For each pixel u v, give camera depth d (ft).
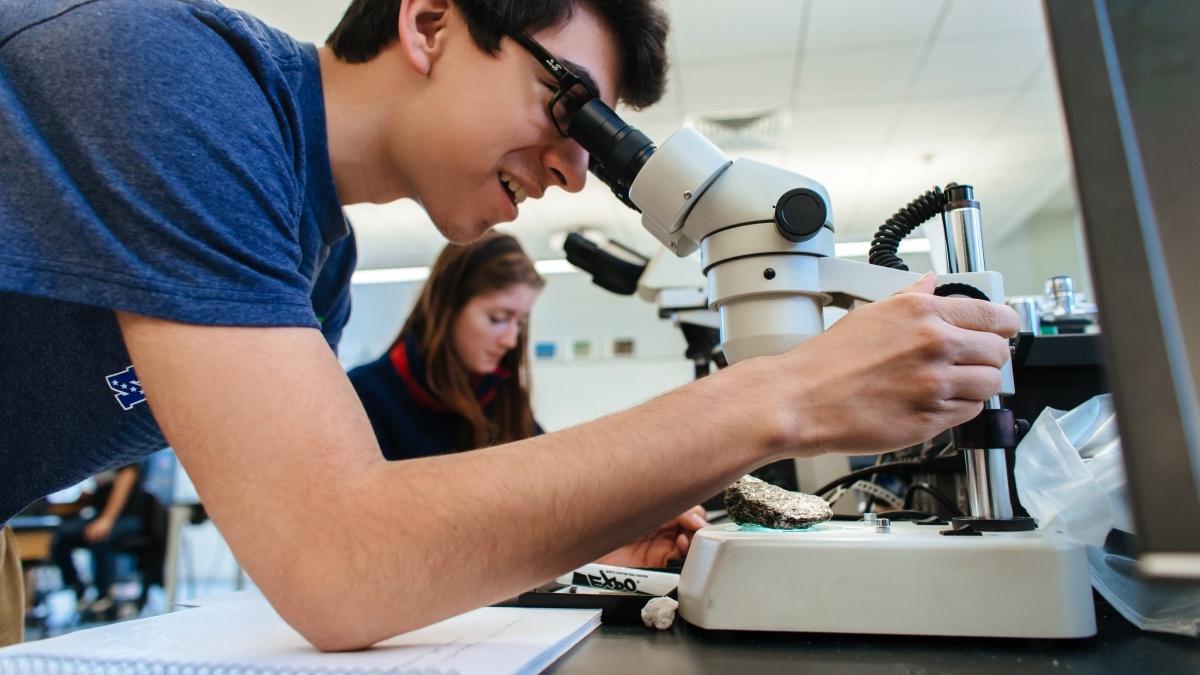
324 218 2.25
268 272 1.59
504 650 1.45
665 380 17.84
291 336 1.53
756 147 12.01
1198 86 1.12
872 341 1.62
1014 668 1.41
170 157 1.53
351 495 1.41
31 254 1.47
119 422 2.11
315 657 1.41
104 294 1.47
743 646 1.57
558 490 1.42
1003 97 10.41
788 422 1.54
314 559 1.38
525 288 5.29
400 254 17.01
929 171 12.98
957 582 1.57
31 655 1.43
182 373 1.46
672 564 2.35
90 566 12.16
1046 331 2.90
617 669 1.43
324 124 2.15
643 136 2.06
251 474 1.41
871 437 1.59
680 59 9.41
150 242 1.50
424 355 5.02
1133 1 1.16
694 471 1.48
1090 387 2.32
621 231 15.58
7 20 1.64
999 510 1.85
